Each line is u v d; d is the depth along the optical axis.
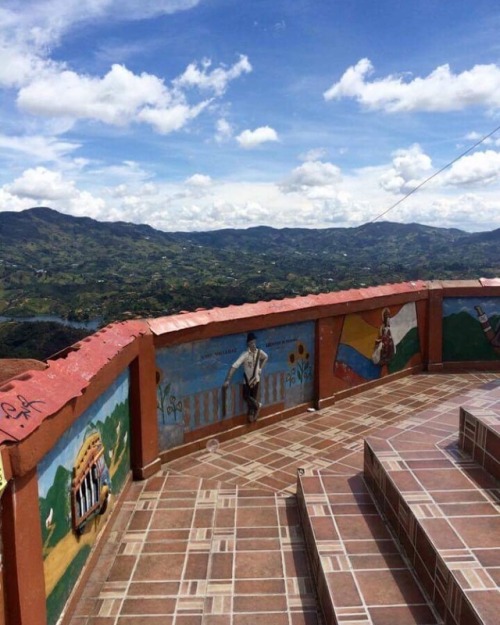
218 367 6.52
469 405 5.48
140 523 4.80
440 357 9.90
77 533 3.76
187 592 3.87
